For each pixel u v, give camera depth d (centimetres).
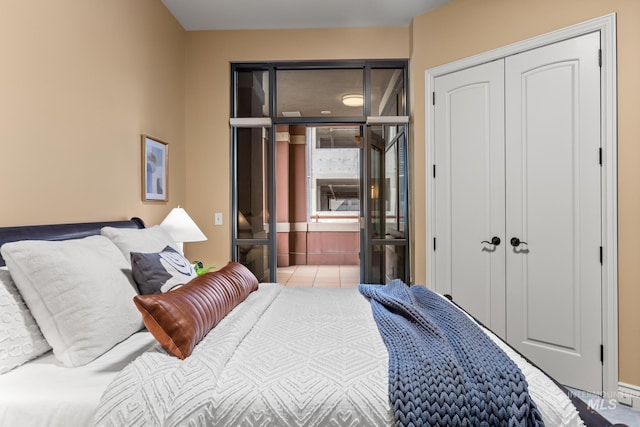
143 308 115
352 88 359
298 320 157
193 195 352
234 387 100
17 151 155
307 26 344
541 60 251
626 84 218
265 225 363
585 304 233
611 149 222
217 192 352
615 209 221
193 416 92
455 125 296
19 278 121
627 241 218
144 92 267
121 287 144
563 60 242
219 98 351
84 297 124
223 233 352
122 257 163
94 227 190
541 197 251
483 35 281
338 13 320
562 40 243
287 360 114
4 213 149
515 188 263
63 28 181
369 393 97
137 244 178
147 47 271
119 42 232
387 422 93
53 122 175
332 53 346
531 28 256
